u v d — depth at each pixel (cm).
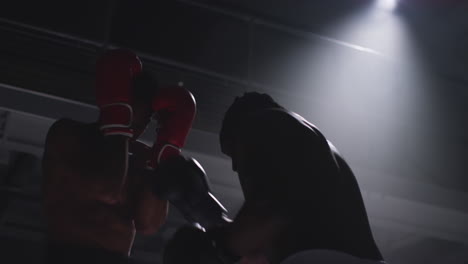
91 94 384
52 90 374
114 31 412
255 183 118
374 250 119
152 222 166
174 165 151
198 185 147
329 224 116
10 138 378
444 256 638
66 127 158
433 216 489
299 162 120
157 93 174
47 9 396
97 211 152
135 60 165
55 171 154
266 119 126
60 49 389
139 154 171
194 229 132
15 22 384
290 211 116
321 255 110
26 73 372
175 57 428
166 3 443
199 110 419
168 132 170
